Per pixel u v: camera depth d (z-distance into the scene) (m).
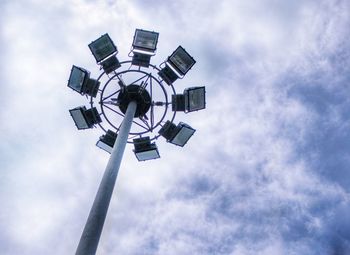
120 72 9.80
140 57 9.62
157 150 9.76
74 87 9.85
